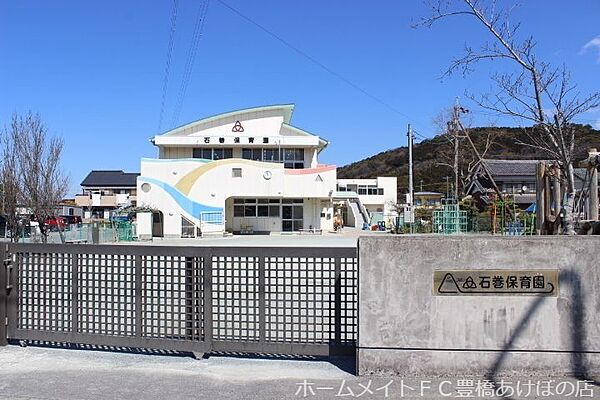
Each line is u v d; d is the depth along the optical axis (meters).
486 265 4.48
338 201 55.34
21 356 5.16
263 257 4.94
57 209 25.09
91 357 5.12
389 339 4.53
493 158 49.38
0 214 24.61
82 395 4.14
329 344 4.91
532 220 26.19
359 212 53.88
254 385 4.34
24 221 24.69
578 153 7.82
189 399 4.05
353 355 4.89
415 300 4.52
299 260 4.93
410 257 4.52
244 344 4.98
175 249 5.05
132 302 5.20
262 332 4.96
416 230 35.47
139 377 4.55
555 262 4.46
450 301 4.50
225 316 5.07
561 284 4.45
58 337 5.30
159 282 5.14
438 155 58.97
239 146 41.34
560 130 7.00
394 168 91.75
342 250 4.89
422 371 4.51
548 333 4.46
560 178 8.02
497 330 4.48
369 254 4.57
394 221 44.75
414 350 4.51
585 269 4.45
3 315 5.45
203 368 4.78
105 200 68.00
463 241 4.50
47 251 5.34
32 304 5.41
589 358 4.43
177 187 34.97
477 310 4.50
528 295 4.47
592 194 7.86
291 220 38.41
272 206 38.28
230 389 4.26
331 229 40.38
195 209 35.16
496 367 4.48
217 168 35.66
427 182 79.19
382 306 4.54
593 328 4.43
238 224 38.03
